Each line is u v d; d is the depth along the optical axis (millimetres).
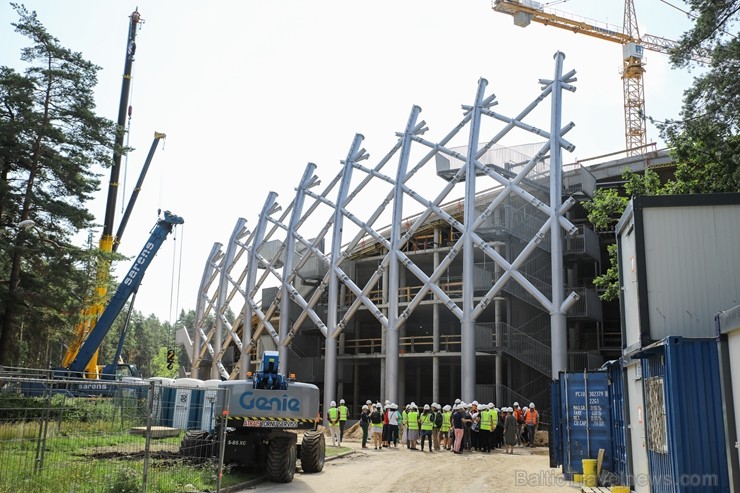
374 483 16953
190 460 16203
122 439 13766
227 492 14586
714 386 10719
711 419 10633
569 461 18031
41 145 37125
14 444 11367
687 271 13141
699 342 10914
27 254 35938
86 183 37875
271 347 56500
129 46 52906
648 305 13125
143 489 11992
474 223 39125
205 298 66375
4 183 34906
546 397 42656
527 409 31203
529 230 41094
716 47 22750
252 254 57312
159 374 105438
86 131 37812
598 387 18031
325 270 54719
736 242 13141
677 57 23219
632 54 94500
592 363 39594
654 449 12391
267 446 17281
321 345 58125
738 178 22438
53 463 11844
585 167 45312
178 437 17500
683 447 10602
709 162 24906
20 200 36188
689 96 23516
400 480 17578
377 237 44562
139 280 39625
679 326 12930
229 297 60438
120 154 38875
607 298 30062
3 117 36688
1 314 36188
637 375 14078
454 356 45219
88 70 38312
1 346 35312
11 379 10844
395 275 42906
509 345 39969
